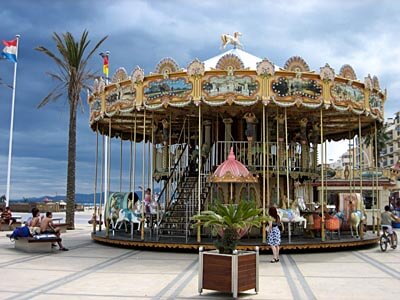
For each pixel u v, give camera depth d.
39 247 18.92
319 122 24.55
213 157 22.19
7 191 36.78
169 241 18.78
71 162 32.84
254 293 10.70
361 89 20.44
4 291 10.70
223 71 18.52
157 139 25.70
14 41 37.28
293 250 19.03
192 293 10.62
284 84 18.55
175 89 18.86
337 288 11.41
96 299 9.89
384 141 79.94
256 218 11.13
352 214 21.98
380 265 15.55
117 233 23.00
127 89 20.06
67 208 32.59
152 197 23.00
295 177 21.98
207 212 11.05
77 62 32.50
